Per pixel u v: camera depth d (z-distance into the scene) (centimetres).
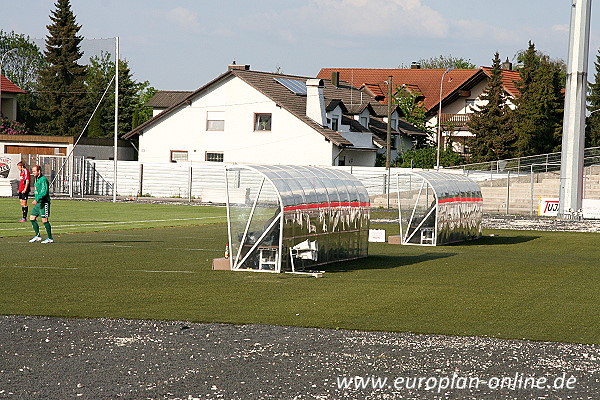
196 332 1166
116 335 1139
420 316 1314
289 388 888
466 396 872
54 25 8519
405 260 2161
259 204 1862
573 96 3988
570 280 1781
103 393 859
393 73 9362
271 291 1559
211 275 1769
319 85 6369
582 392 892
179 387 884
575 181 4031
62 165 5628
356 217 2186
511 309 1392
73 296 1462
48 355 1021
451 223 2739
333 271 1897
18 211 3812
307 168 2108
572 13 3909
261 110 6469
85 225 3166
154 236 2728
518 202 4984
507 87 8194
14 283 1606
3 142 6009
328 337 1143
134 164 5906
